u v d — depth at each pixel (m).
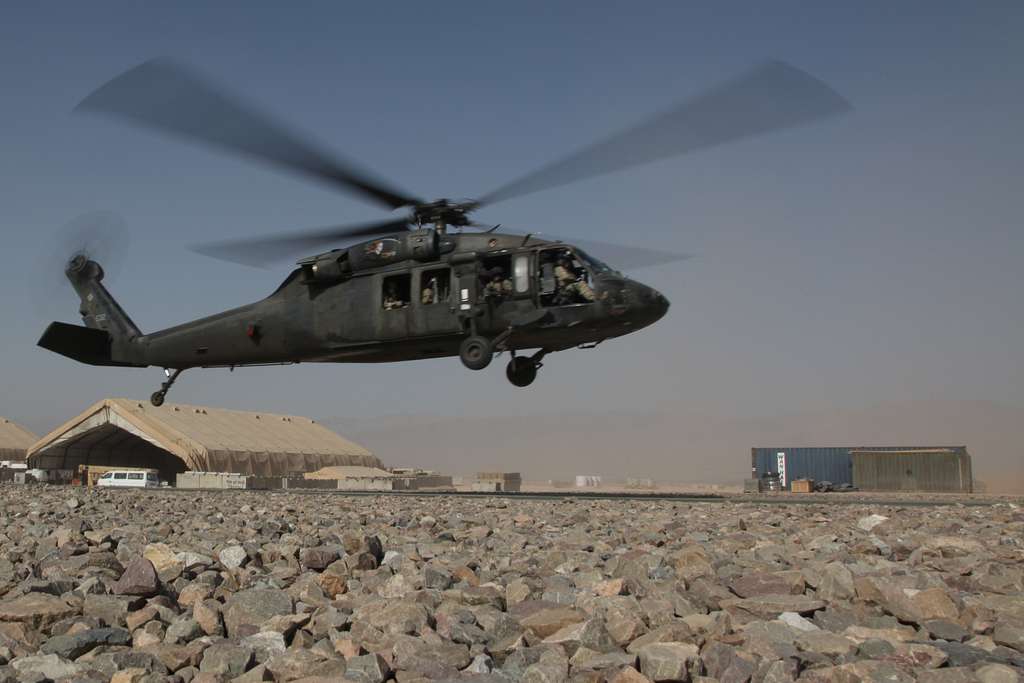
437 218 20.03
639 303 19.17
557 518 14.27
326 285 21.39
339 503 20.42
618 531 11.65
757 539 10.01
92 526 12.95
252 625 5.46
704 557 7.63
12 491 30.31
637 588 6.34
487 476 63.16
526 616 5.73
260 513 16.36
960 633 5.01
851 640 4.80
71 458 65.19
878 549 8.74
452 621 5.37
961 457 54.38
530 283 19.17
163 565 7.72
